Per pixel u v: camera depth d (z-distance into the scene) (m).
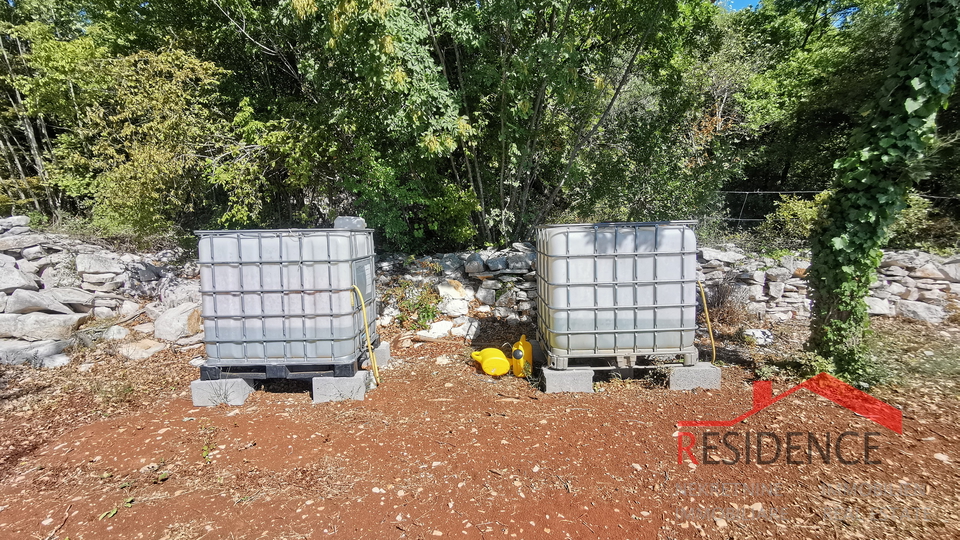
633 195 8.30
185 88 7.65
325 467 3.29
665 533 2.58
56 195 13.00
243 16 7.86
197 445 3.65
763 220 9.85
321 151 7.75
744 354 5.19
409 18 6.09
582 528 2.63
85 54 9.20
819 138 11.38
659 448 3.40
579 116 8.20
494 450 3.46
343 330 4.35
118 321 6.62
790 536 2.51
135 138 7.07
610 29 7.41
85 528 2.75
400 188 7.45
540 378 4.65
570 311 4.38
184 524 2.75
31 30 10.44
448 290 6.95
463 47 7.77
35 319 5.97
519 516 2.75
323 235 4.23
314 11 5.49
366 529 2.67
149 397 4.68
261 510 2.85
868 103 4.03
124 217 7.50
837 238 4.09
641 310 4.36
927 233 6.91
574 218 9.04
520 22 6.44
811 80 11.58
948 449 3.22
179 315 6.29
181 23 8.81
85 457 3.55
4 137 13.08
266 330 4.32
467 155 7.45
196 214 10.05
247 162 7.07
